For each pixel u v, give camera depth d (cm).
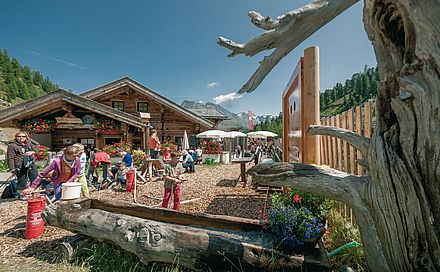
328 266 165
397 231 125
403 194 120
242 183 712
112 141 1321
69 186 300
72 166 388
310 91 285
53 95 1036
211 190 613
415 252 120
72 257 246
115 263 229
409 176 118
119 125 1246
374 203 133
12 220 381
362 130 243
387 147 127
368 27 145
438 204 111
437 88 107
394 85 131
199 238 196
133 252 214
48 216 264
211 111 2025
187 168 979
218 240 193
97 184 669
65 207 265
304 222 188
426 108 110
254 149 1838
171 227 211
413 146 117
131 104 1415
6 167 1073
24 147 540
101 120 1221
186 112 1410
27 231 307
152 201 525
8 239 305
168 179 405
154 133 897
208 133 1386
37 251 270
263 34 135
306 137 289
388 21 130
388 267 132
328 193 153
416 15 109
